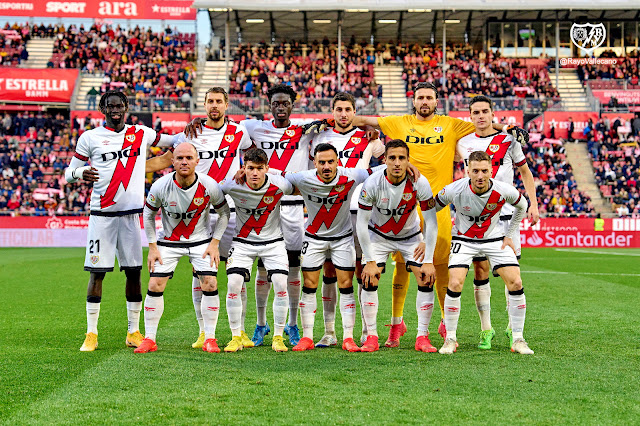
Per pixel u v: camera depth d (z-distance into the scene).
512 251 5.96
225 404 4.01
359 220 5.92
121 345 6.14
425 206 5.85
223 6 27.75
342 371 4.91
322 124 6.71
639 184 26.22
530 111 26.86
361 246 5.95
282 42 33.06
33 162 26.83
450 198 5.93
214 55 32.44
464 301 9.30
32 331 6.91
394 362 5.28
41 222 23.80
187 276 12.96
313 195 5.93
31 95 28.30
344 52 32.06
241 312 6.14
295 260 6.61
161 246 6.04
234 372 4.88
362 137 6.80
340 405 3.98
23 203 25.52
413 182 5.75
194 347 6.07
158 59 31.58
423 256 5.93
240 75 30.59
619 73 30.45
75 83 28.58
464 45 32.59
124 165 6.13
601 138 26.98
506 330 6.64
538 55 31.31
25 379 4.66
